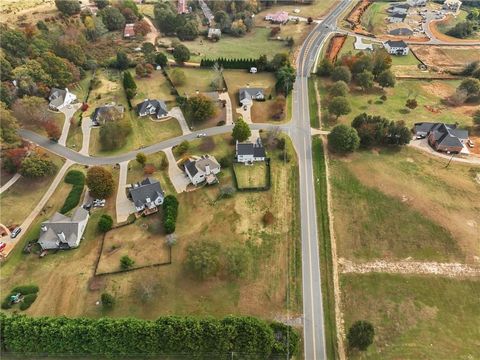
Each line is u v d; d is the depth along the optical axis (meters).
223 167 109.88
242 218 95.25
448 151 113.56
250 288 80.31
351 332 68.44
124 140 121.06
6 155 107.62
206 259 79.50
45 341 68.00
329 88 145.38
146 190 97.50
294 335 69.62
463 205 96.88
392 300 77.94
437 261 85.00
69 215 96.44
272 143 118.44
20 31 148.38
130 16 196.00
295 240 90.44
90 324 68.50
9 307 76.69
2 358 69.19
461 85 137.75
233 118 130.38
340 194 101.75
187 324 68.19
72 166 111.81
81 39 164.00
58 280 81.81
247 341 67.69
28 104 121.25
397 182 103.56
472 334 72.44
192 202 99.50
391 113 131.50
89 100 139.62
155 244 89.06
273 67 155.75
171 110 134.25
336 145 112.25
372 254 86.88
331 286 80.94
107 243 89.62
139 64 153.88
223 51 178.25
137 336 67.75
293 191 103.12
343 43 181.00
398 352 69.81
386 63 147.88
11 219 96.44
